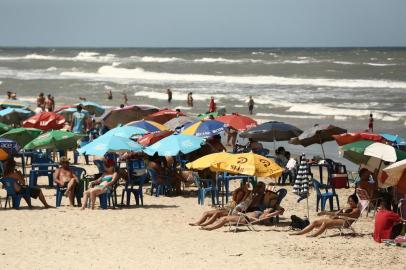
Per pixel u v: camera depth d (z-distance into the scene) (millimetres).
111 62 184750
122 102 94500
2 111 44594
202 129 32844
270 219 23875
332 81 119125
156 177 29875
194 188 32656
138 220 24312
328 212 22859
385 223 20391
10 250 19250
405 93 98500
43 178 35312
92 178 28594
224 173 28578
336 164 32531
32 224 23250
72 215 25031
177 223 23875
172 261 17859
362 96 95625
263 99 93500
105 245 20078
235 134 49125
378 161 27188
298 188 24797
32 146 29328
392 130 62625
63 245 20000
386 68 140000
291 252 19000
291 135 34906
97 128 47156
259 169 22219
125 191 29703
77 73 157375
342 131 32562
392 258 18250
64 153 39625
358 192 22734
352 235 21703
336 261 17906
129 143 27047
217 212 23453
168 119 41188
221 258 18234
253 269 16891
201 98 96438
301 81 121562
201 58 198375
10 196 26812
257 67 151375
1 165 30562
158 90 110625
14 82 127625
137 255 18656
